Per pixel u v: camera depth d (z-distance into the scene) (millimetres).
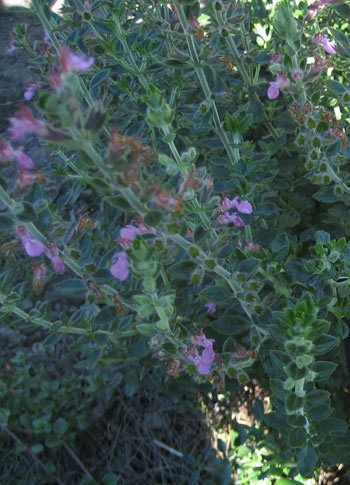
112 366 396
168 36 379
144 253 209
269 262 309
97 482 358
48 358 423
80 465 362
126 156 199
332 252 281
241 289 283
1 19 749
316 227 388
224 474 335
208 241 290
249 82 392
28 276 460
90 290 298
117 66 401
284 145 387
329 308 299
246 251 311
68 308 453
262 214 321
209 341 286
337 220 370
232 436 355
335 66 380
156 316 299
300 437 268
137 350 320
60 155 375
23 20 743
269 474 329
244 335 338
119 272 240
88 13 373
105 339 317
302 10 430
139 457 369
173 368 292
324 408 265
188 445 367
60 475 364
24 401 377
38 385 388
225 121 342
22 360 401
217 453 356
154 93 252
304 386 266
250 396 373
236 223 305
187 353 286
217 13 346
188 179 249
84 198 519
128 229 237
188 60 342
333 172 315
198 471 351
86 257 296
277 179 374
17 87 642
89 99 363
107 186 202
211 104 347
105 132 397
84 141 190
